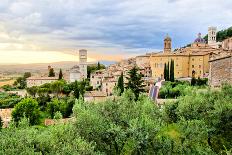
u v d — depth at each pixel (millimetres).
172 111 48156
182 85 119938
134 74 100875
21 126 39375
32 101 116875
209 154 35844
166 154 36875
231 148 35344
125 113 43781
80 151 31922
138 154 37188
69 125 37688
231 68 60062
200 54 161250
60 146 31922
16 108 115500
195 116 43906
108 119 42250
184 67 164250
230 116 39656
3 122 103562
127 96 54281
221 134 40344
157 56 171750
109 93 151125
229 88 48188
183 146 37125
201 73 161375
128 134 38031
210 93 49438
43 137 32219
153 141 37906
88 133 38156
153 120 43500
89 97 134125
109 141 38656
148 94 109500
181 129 40125
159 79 143000
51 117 122500
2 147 28969
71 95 167875
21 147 29531
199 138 38531
